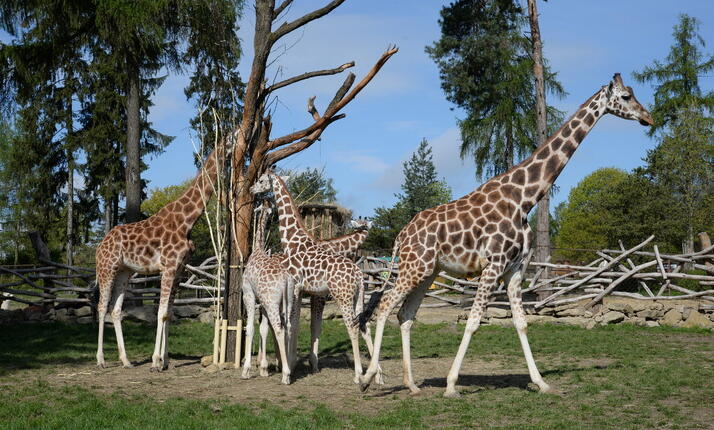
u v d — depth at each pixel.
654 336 13.09
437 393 7.59
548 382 8.14
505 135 26.64
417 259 7.66
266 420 6.09
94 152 30.64
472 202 7.80
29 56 15.62
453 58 29.02
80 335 13.14
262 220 9.74
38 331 13.56
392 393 7.69
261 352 8.87
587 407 6.54
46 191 31.66
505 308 16.55
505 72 25.80
